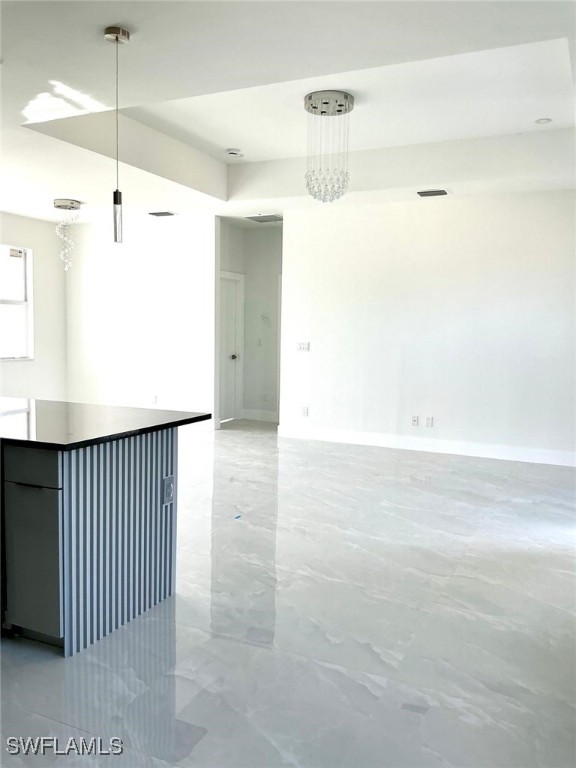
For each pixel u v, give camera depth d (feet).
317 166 20.34
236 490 17.19
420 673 8.21
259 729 7.02
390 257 22.80
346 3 8.44
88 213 26.14
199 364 27.27
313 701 7.56
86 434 8.46
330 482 18.12
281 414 25.30
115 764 6.43
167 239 27.58
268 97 15.48
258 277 29.68
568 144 17.78
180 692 7.73
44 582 8.40
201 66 10.63
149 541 9.98
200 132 18.56
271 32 9.33
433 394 22.43
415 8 8.55
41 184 20.17
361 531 13.91
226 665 8.37
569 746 6.78
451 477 18.80
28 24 9.20
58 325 29.78
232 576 11.41
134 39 9.64
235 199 22.43
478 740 6.86
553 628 9.50
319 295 24.17
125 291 28.78
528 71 13.73
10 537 8.56
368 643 9.00
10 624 8.83
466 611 10.05
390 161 19.79
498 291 21.18
